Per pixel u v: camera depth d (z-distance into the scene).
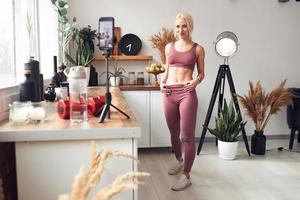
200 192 2.54
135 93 3.54
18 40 2.06
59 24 3.14
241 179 2.81
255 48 4.13
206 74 4.08
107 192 0.62
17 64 2.03
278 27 4.13
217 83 3.53
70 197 0.59
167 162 3.32
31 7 2.42
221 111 3.45
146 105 3.57
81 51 3.37
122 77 3.84
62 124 1.29
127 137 1.22
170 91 2.56
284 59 4.20
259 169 3.07
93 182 0.68
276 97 3.54
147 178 2.84
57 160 1.21
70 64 3.50
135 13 3.91
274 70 4.20
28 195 1.22
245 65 4.14
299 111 3.65
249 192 2.54
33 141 1.18
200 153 3.61
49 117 1.45
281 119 4.27
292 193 2.52
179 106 2.57
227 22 4.04
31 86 1.49
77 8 3.81
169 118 2.68
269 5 4.08
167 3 3.93
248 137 4.19
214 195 2.48
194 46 2.55
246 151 3.69
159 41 3.70
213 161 3.31
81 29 3.59
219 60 4.07
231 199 2.41
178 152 2.91
